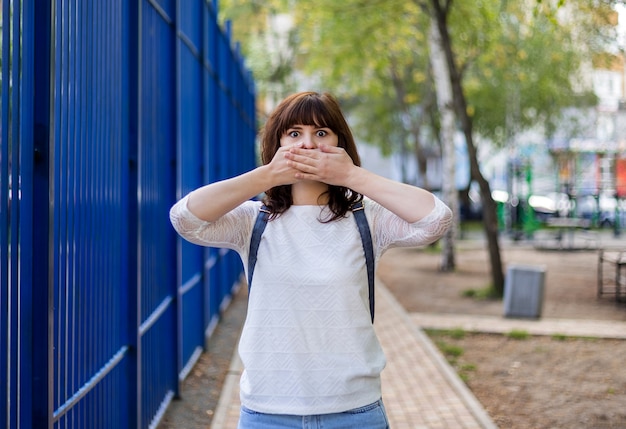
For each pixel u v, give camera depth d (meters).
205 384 7.02
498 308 11.69
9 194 2.80
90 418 3.90
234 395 6.57
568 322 10.37
